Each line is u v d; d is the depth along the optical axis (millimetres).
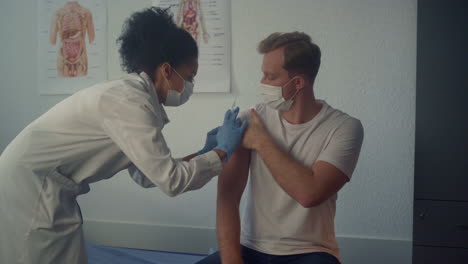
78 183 1191
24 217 1121
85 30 2531
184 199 2461
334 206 1179
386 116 2186
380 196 2219
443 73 1837
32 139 1120
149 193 2508
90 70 2539
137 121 1057
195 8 2377
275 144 1120
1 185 1130
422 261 1899
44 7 2576
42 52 2594
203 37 2373
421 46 1860
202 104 2420
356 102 2215
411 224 2188
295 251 1084
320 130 1147
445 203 1854
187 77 1273
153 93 1196
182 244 2453
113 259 2146
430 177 1870
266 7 2295
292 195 1061
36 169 1119
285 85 1144
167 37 1193
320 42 2236
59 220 1170
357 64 2201
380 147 2203
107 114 1076
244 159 1206
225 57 2355
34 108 2646
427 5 1850
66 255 1200
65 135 1120
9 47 2652
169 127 2479
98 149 1146
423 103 1868
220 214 1157
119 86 1115
